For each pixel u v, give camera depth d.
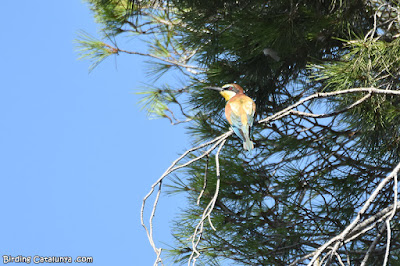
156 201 7.59
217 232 11.02
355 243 11.08
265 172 11.67
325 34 11.45
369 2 11.55
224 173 10.91
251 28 11.18
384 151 11.23
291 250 11.24
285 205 11.40
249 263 11.16
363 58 9.17
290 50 11.60
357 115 10.48
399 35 9.91
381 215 8.60
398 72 10.05
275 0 11.39
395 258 10.72
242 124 10.41
